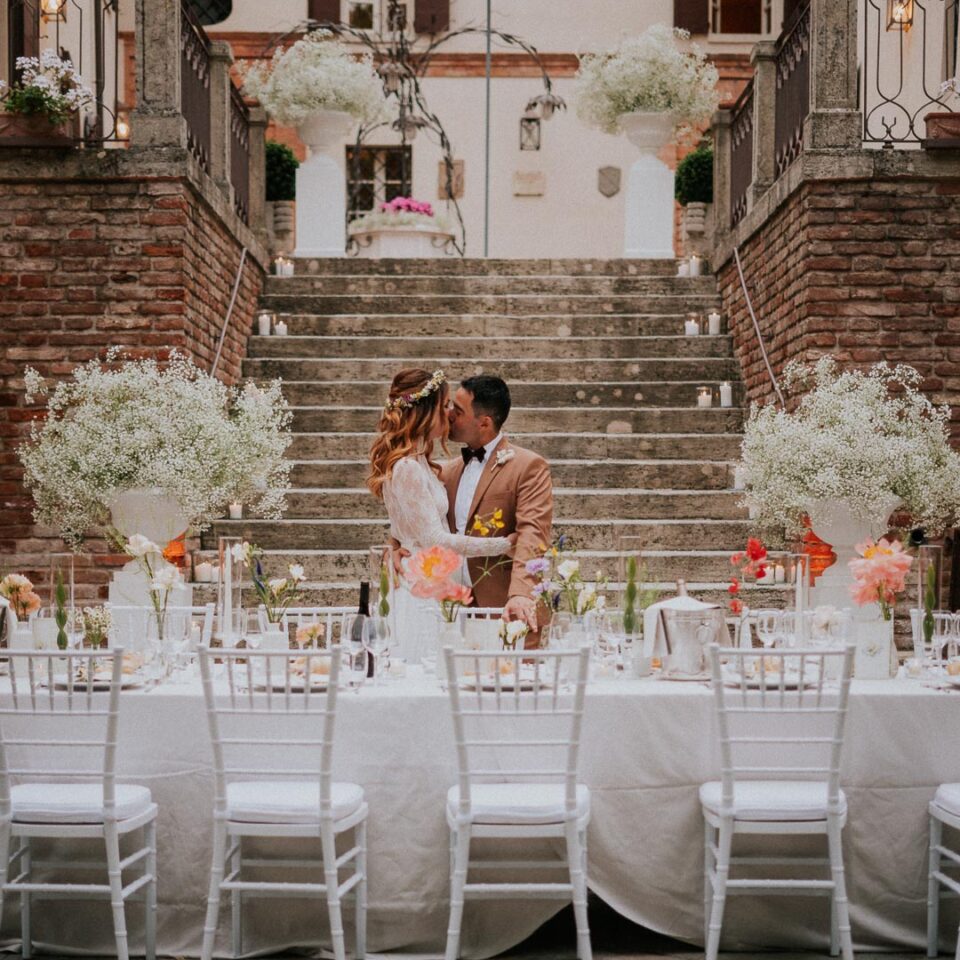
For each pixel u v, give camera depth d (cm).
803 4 736
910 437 544
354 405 836
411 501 431
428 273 979
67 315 699
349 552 706
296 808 358
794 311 719
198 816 383
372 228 1128
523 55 1412
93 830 361
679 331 910
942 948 390
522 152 1415
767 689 390
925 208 687
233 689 359
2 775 360
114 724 357
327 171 1040
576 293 953
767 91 820
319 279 948
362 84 1027
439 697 382
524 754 382
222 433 550
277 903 384
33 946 389
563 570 416
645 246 1034
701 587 680
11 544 699
